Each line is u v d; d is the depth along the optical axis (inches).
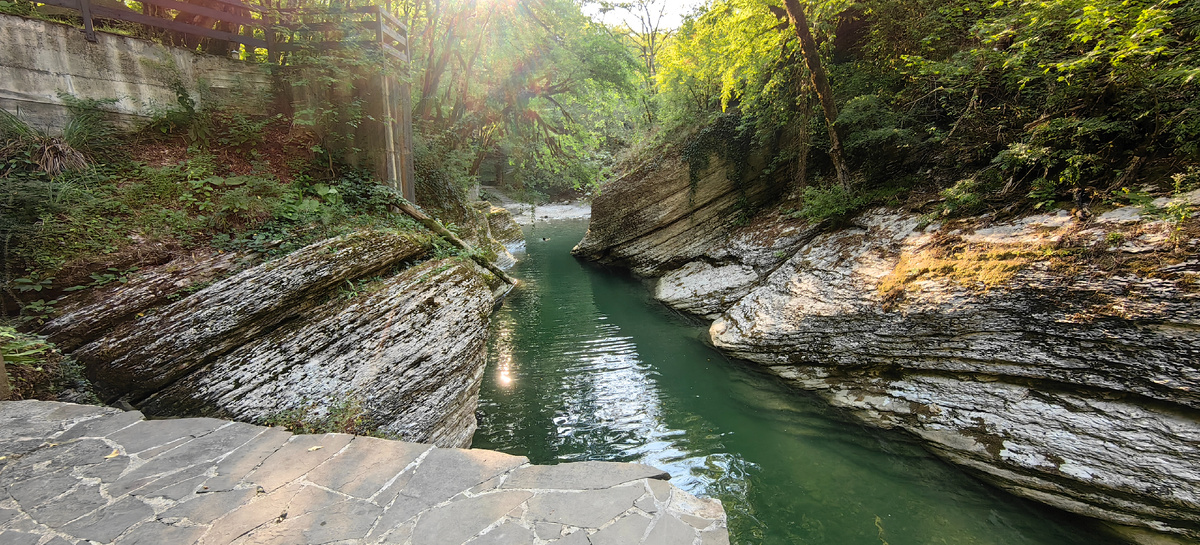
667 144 629.9
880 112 355.6
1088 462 181.3
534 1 537.0
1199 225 175.5
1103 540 174.6
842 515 198.5
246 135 279.9
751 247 455.5
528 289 607.8
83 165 217.0
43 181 199.3
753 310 360.5
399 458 119.2
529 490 105.7
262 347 192.4
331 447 124.9
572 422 279.3
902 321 251.0
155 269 187.0
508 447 253.0
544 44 575.5
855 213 359.3
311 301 214.1
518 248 937.5
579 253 809.5
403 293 246.7
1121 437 178.1
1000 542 178.9
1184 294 168.4
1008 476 198.7
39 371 154.6
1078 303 193.6
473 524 94.3
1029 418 201.8
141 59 266.1
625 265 717.3
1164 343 171.9
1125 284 183.5
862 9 371.6
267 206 233.9
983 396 219.0
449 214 469.7
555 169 696.4
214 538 89.7
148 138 258.7
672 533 91.5
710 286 470.6
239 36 302.0
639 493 104.2
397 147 350.0
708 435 262.4
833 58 435.8
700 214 585.9
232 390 179.8
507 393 316.5
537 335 432.5
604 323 464.1
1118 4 201.5
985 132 300.4
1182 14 200.2
